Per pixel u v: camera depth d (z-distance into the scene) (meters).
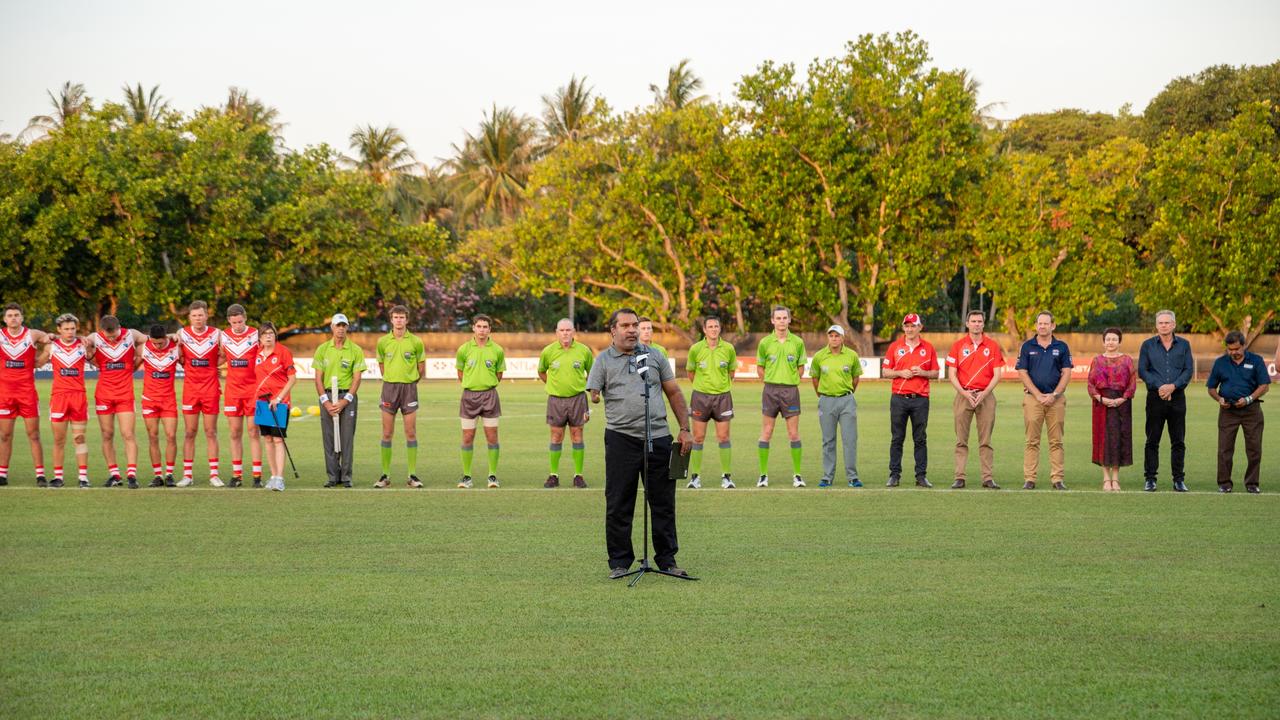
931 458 15.36
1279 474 13.20
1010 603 6.45
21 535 8.77
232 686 4.96
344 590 6.82
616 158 43.97
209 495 11.23
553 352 12.04
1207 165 41.75
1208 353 45.19
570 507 10.37
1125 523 9.34
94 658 5.38
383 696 4.83
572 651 5.48
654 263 46.31
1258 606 6.38
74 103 53.66
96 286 41.94
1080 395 31.39
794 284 40.62
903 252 41.28
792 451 12.21
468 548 8.23
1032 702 4.74
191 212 41.41
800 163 41.25
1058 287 42.81
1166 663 5.29
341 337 12.12
